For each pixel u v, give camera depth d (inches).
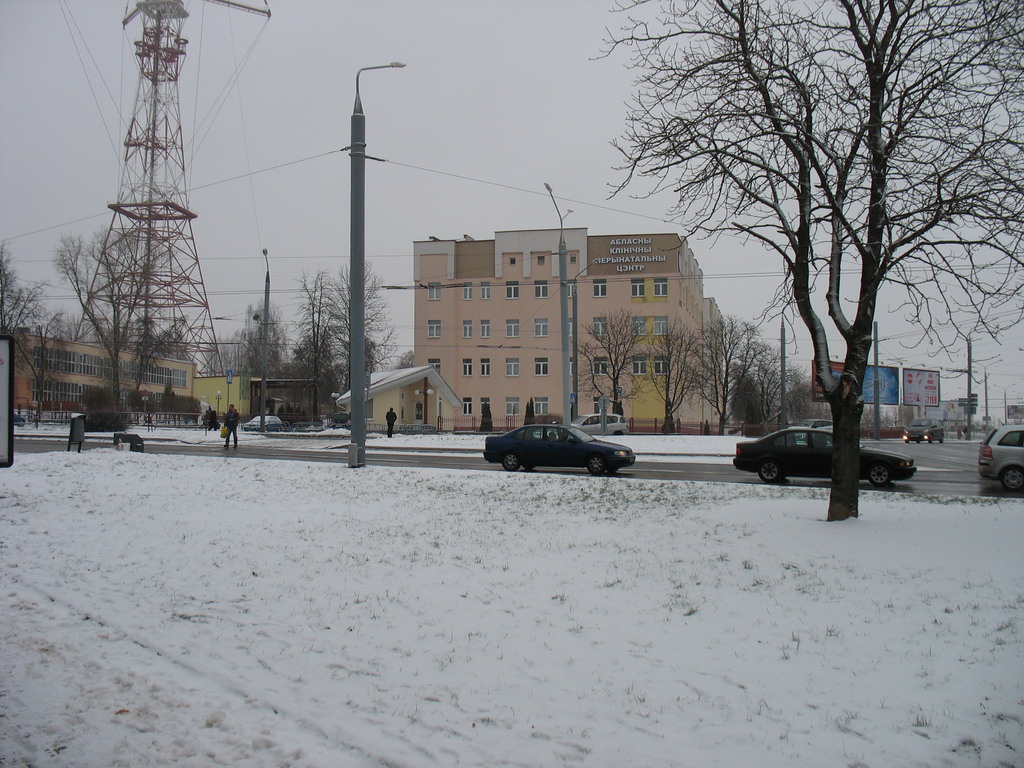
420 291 2571.4
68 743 172.4
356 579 314.5
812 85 417.1
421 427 1895.9
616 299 2455.7
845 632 236.2
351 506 514.0
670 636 237.8
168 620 263.7
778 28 426.3
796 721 176.7
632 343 2160.4
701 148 430.9
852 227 394.9
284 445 1325.0
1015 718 175.2
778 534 376.8
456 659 222.1
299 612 271.3
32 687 205.2
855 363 411.5
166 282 2278.5
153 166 2185.0
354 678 209.3
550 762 159.6
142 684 207.2
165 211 2207.2
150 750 168.6
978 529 376.8
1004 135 389.1
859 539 357.4
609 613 262.7
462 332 2549.2
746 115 416.2
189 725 181.2
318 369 2156.7
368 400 1875.0
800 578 299.1
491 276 2541.8
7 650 234.4
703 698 190.5
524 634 243.0
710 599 275.4
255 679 209.2
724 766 156.7
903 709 181.6
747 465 774.5
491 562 341.4
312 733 176.4
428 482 637.3
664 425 2124.8
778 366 2837.1
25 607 280.8
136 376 2491.4
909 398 2667.3
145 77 2186.3
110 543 390.6
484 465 947.3
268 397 2353.6
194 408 2615.7
